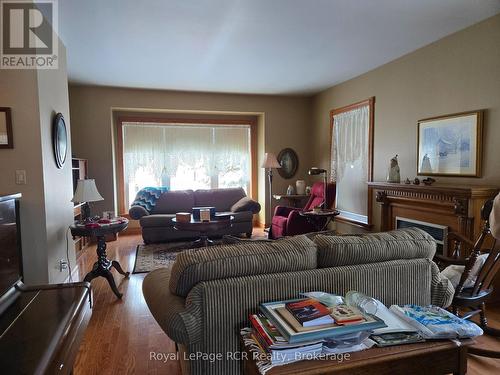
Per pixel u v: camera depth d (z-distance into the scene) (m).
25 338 1.04
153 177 6.22
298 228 4.72
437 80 3.60
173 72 4.67
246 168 6.74
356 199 5.12
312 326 1.24
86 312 1.35
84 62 4.16
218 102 6.07
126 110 5.88
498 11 2.89
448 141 3.45
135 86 5.45
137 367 2.03
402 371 1.26
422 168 3.80
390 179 3.95
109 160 5.53
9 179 2.65
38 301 1.33
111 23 3.03
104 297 3.12
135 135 6.11
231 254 1.47
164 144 6.25
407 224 3.86
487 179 3.08
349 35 3.40
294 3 2.70
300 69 4.61
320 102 6.13
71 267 3.61
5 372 0.87
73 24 3.03
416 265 1.69
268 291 1.45
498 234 1.84
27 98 2.65
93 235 3.10
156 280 1.75
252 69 4.57
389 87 4.34
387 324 1.39
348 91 5.23
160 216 5.12
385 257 1.68
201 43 3.56
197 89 5.73
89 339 2.36
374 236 1.74
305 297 1.48
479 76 3.13
